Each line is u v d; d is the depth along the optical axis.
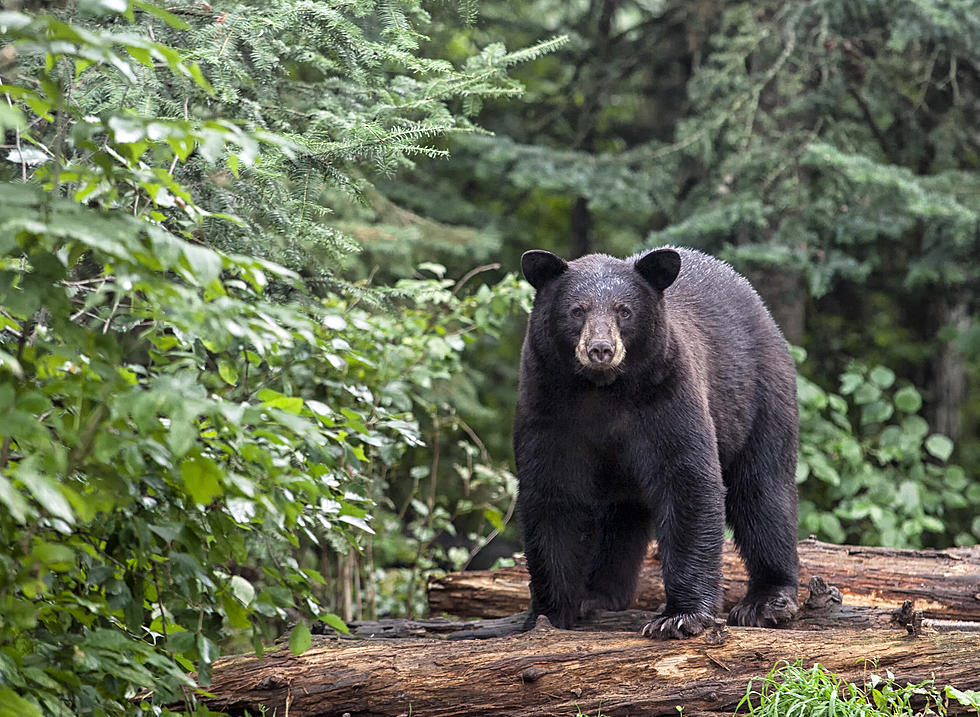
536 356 9.12
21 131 6.09
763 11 18.28
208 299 5.86
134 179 5.77
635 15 25.25
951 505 16.61
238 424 5.63
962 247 17.62
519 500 9.40
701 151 18.03
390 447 12.09
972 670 7.73
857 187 17.34
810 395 16.42
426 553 14.92
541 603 9.44
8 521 5.45
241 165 8.59
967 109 19.72
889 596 10.35
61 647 5.82
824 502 19.23
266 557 9.48
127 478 5.98
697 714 7.73
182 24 5.47
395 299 14.55
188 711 6.70
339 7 8.95
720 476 9.12
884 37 18.73
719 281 10.51
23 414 4.89
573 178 18.33
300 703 8.11
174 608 6.94
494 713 7.95
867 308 23.05
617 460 9.21
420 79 11.50
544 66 22.69
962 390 23.53
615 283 8.80
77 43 5.21
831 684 7.62
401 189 19.25
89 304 5.43
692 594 8.84
